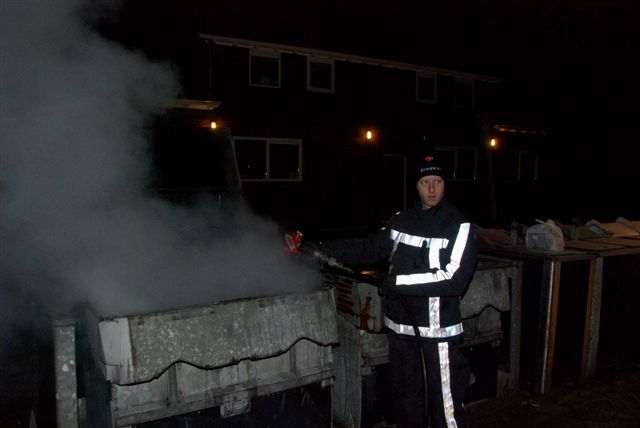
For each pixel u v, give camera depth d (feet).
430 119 51.11
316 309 7.30
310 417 7.60
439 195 7.32
